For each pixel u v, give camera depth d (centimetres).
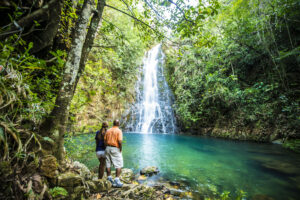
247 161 520
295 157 539
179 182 354
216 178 379
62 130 212
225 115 1108
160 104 1616
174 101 1543
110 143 297
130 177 378
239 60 986
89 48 266
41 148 180
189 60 1338
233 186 333
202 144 853
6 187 127
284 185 332
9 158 138
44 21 273
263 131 848
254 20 750
